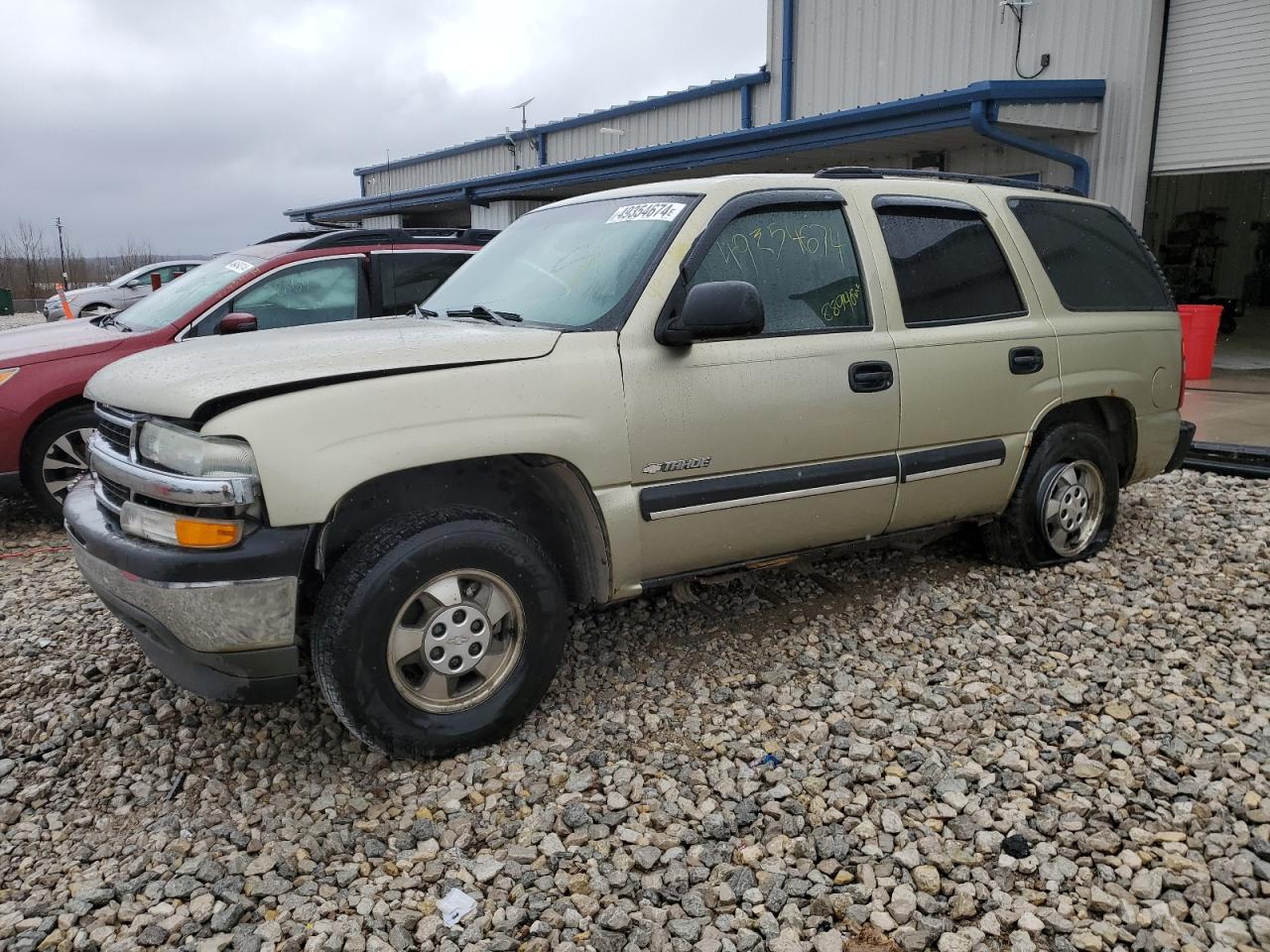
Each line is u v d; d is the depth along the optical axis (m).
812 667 3.80
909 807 2.88
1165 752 3.12
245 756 3.32
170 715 3.60
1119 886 2.51
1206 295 15.73
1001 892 2.51
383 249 6.63
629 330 3.36
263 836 2.86
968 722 3.33
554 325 3.47
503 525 3.21
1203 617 4.16
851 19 13.38
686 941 2.38
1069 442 4.63
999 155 11.76
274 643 2.91
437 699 3.16
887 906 2.48
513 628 3.28
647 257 3.52
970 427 4.22
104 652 4.17
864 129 10.88
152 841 2.86
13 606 4.81
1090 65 10.77
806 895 2.54
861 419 3.84
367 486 3.09
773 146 11.95
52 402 5.75
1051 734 3.24
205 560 2.81
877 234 4.03
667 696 3.62
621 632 4.18
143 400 3.02
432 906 2.54
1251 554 4.91
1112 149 10.70
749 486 3.59
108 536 3.06
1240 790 2.90
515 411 3.12
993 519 4.68
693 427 3.45
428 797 3.01
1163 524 5.48
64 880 2.71
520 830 2.85
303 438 2.83
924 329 4.07
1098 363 4.68
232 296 6.17
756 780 3.04
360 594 2.93
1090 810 2.84
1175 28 10.29
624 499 3.35
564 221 4.17
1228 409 8.80
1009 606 4.33
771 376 3.60
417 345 3.14
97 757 3.36
